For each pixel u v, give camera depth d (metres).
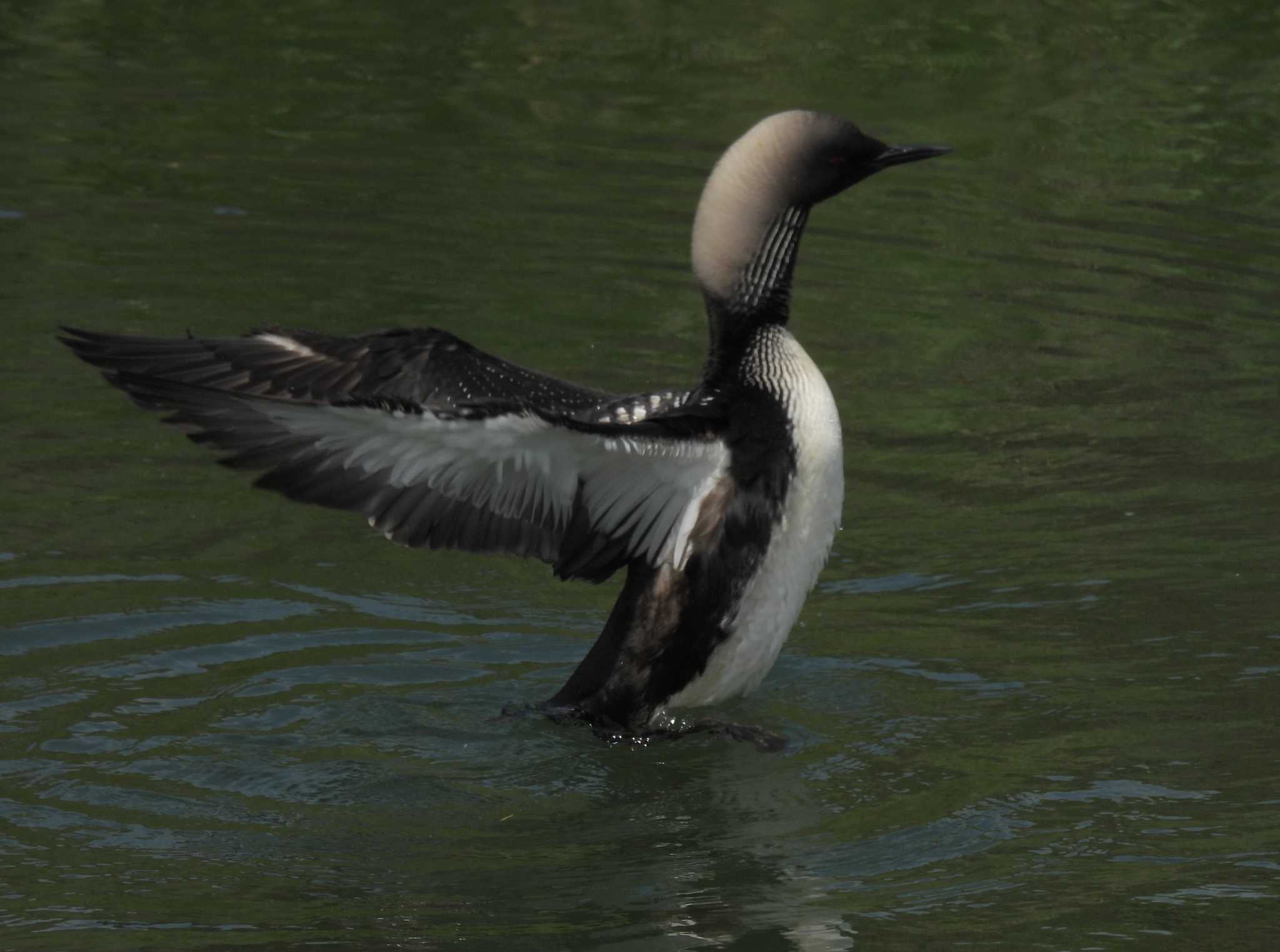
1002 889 8.07
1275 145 20.20
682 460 8.92
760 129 9.80
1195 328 16.06
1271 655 10.50
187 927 7.62
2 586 11.01
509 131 20.20
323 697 9.93
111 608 10.84
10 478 12.59
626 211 18.22
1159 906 7.91
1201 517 12.47
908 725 9.77
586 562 8.95
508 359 14.38
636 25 23.73
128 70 21.61
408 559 11.99
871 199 19.19
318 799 8.88
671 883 8.12
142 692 9.88
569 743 9.52
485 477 8.35
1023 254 17.64
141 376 7.61
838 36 23.31
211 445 7.64
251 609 10.99
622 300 16.16
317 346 9.28
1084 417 14.27
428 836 8.55
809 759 9.41
